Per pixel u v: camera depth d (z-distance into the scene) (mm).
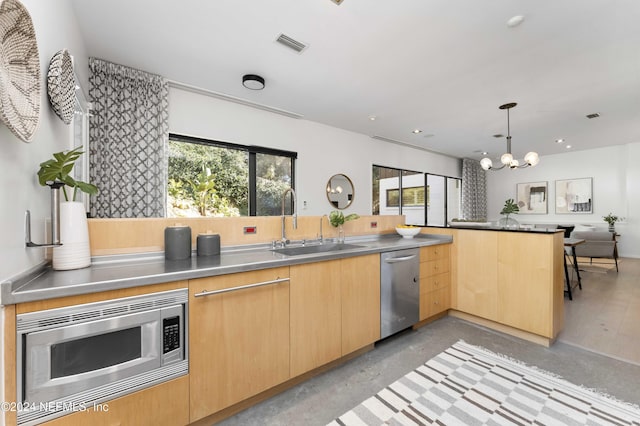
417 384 1776
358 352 2143
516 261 2445
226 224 1960
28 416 954
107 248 1521
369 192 5379
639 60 2520
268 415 1513
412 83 3053
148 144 2789
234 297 1461
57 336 1003
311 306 1789
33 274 1116
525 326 2379
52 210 1110
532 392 1687
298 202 4367
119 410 1134
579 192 6660
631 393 1666
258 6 1868
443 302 2838
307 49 2395
